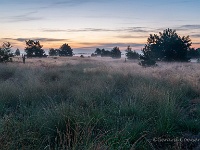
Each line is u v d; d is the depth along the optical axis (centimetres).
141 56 2375
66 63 2642
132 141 492
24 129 485
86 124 497
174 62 2617
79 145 418
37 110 628
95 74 1503
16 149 408
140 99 727
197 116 646
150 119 584
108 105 717
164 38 2864
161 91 790
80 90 847
